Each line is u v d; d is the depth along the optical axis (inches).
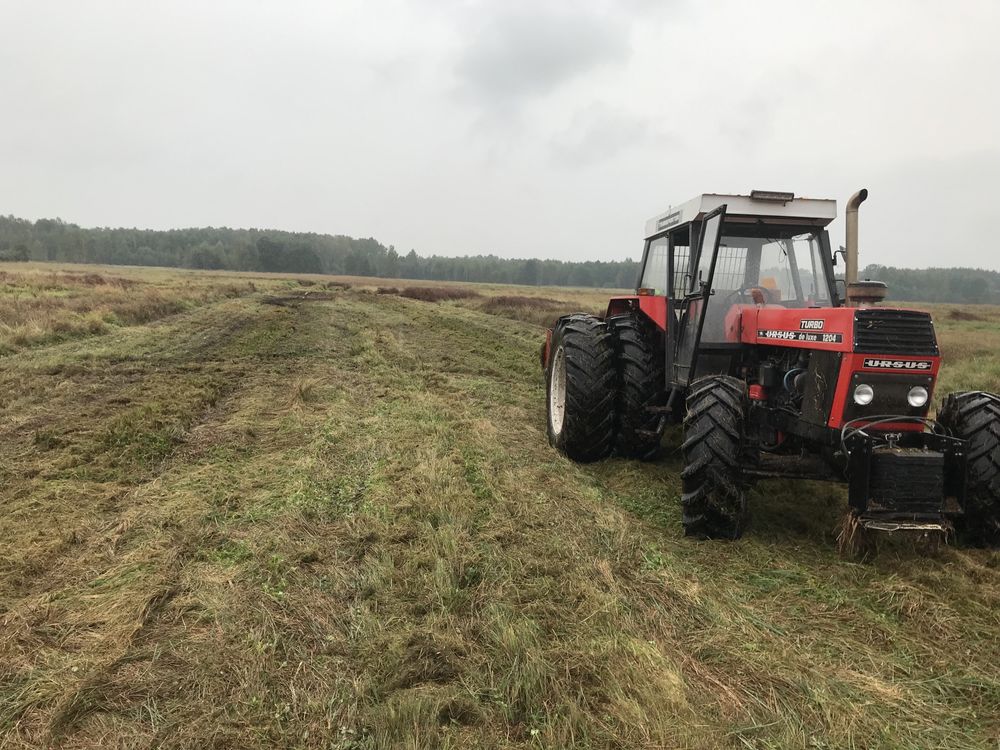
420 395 289.9
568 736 80.2
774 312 159.6
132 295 769.6
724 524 143.0
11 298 610.9
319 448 201.8
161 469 185.8
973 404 140.2
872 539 138.4
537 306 1050.7
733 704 87.2
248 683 89.3
